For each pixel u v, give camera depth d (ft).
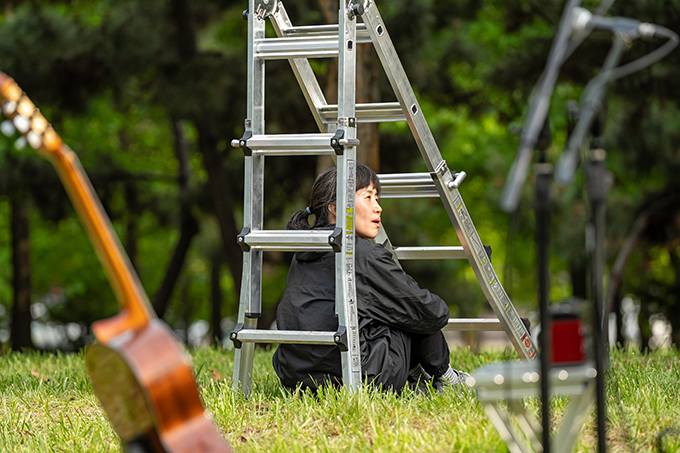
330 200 28.78
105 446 23.44
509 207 14.29
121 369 16.42
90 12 93.25
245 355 29.04
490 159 112.78
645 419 23.31
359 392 25.55
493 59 100.73
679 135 88.28
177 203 101.19
